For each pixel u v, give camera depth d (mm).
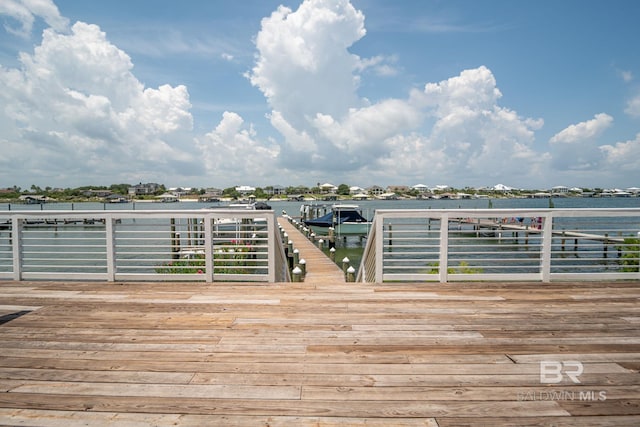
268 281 5109
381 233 4938
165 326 3344
